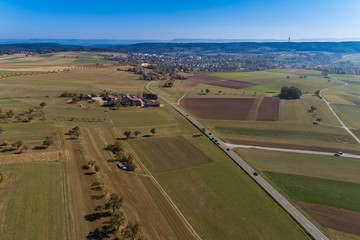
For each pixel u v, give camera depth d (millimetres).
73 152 78562
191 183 69750
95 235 45781
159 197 61562
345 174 78688
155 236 48062
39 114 114938
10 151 73750
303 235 52344
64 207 52375
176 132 110375
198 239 48906
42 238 43625
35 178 61406
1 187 56250
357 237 52188
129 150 87812
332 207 62062
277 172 78750
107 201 55719
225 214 57438
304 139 108312
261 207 60906
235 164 82812
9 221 46500
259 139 107375
